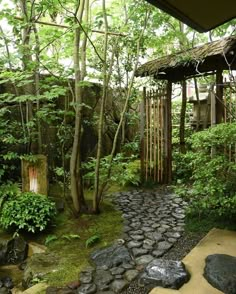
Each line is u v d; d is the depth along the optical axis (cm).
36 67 405
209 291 242
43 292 251
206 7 214
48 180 481
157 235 354
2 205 387
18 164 503
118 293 248
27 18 406
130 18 458
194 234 357
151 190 559
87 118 597
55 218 410
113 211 440
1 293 285
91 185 536
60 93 390
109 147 651
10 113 500
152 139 606
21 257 345
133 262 294
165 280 253
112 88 645
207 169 362
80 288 254
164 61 529
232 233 350
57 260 306
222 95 450
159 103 590
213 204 357
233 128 358
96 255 309
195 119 695
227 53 423
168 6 207
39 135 471
